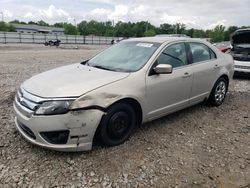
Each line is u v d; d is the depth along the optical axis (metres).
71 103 3.42
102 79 3.85
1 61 13.74
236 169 3.60
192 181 3.31
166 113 4.70
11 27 88.88
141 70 4.21
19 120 3.72
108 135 3.86
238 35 9.45
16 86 7.39
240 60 9.30
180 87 4.76
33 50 25.17
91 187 3.14
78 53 21.53
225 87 6.17
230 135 4.62
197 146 4.17
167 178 3.35
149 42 4.86
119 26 94.19
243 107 6.15
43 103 3.44
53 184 3.16
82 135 3.54
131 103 4.10
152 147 4.06
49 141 3.51
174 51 4.81
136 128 4.70
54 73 4.25
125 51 4.85
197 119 5.26
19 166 3.46
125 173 3.40
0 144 3.96
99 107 3.60
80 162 3.59
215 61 5.68
